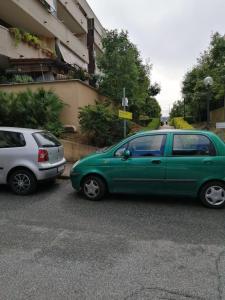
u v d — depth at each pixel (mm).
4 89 14398
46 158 7652
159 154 6609
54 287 3457
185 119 39344
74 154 12031
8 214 6047
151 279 3629
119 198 7176
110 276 3691
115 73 18281
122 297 3277
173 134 6680
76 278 3645
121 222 5582
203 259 4133
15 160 7504
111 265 3961
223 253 4316
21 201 6988
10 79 16109
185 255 4254
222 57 21719
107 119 12938
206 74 25484
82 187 7082
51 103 12758
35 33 22562
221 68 21312
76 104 13852
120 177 6770
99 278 3646
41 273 3758
